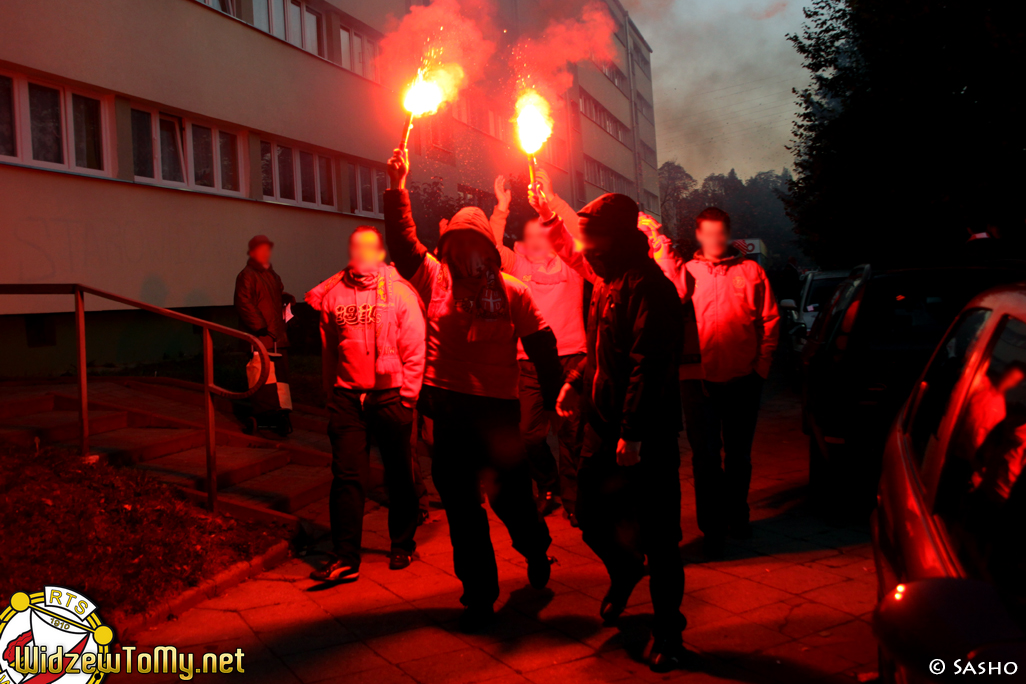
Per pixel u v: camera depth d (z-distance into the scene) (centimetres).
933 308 533
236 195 1286
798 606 378
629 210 321
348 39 1656
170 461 584
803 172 1773
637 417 309
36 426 567
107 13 1022
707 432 451
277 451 645
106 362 1034
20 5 901
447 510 368
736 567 435
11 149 916
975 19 1192
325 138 1529
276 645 350
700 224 470
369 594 413
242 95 1289
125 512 448
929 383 300
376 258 432
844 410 510
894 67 1342
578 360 518
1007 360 216
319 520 542
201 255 1193
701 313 462
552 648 340
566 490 522
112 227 1028
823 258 1973
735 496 483
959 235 1398
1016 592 148
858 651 329
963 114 1273
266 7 1391
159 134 1148
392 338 431
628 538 352
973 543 177
